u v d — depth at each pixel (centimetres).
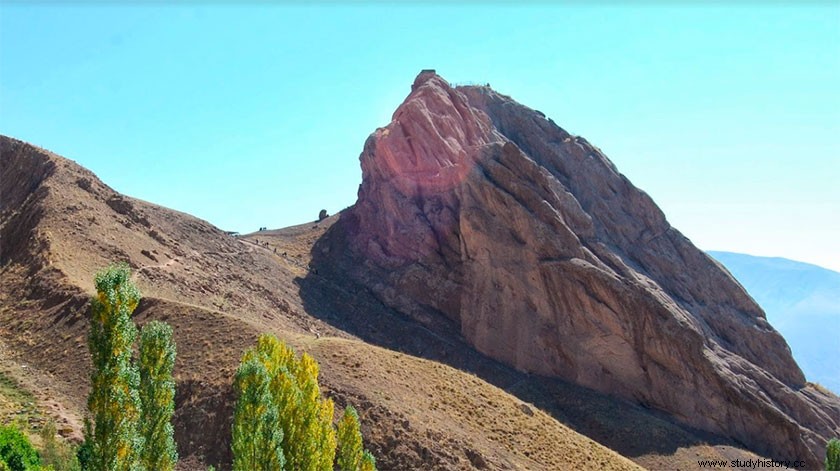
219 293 7425
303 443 3628
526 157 9488
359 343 6306
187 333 5484
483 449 5147
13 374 4959
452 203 9875
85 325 5450
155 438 3041
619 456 6047
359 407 5053
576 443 5862
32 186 8119
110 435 2655
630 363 8281
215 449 4556
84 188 8019
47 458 3716
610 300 8444
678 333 8262
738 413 8044
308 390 3769
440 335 8988
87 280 6197
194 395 4869
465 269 9194
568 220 9431
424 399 5591
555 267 8662
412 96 11188
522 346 8575
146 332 3130
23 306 5934
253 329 5494
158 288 6606
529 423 5903
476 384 6259
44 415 4416
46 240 6588
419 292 9494
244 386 3388
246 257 9319
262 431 3256
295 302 8731
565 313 8569
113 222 7688
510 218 9050
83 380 4944
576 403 7894
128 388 2709
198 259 8238
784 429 7925
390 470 4672
